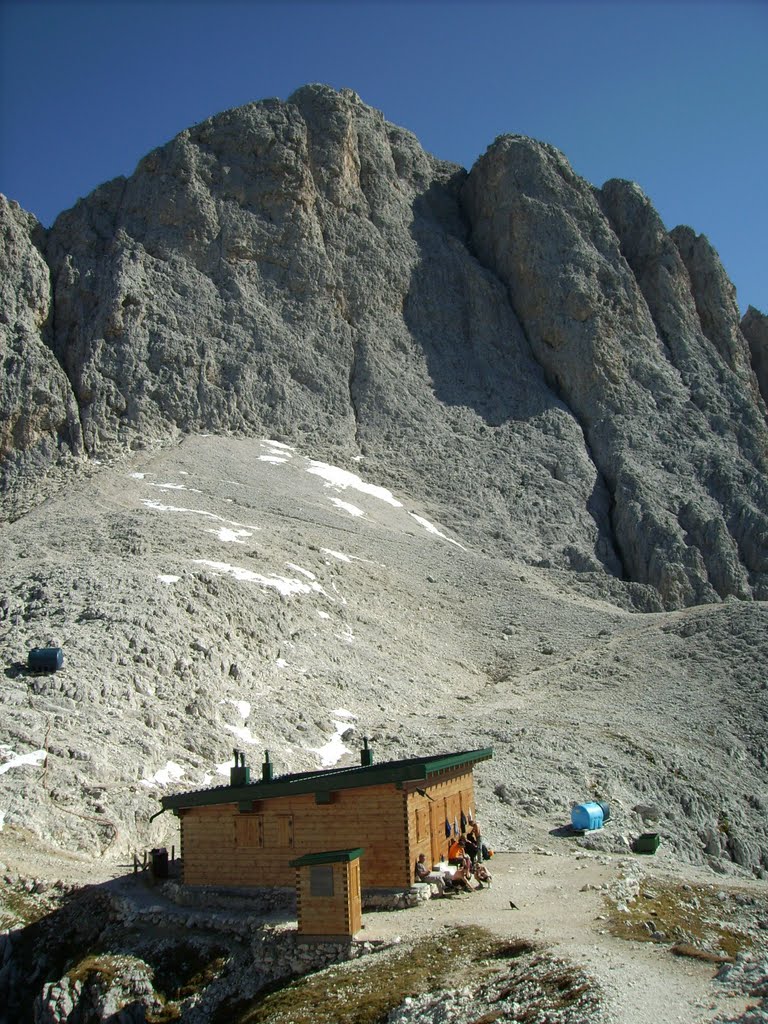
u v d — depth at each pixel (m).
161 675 45.22
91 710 40.62
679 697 54.50
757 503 98.44
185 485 81.62
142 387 95.50
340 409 102.38
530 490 97.19
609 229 118.19
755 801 46.06
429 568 75.06
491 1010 19.20
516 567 84.94
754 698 53.75
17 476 87.75
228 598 54.91
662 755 46.94
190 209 107.19
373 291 111.56
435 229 120.94
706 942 24.61
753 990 18.55
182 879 29.02
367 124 124.19
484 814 39.19
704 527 93.56
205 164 110.25
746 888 30.97
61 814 33.62
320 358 105.19
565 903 26.38
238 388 98.88
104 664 43.97
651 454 101.88
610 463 101.44
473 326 112.81
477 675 60.75
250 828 28.66
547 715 50.75
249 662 50.53
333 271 110.50
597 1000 18.45
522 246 115.94
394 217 118.62
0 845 31.44
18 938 27.81
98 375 94.94
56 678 41.62
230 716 44.59
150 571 55.44
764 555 92.94
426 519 90.12
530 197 117.81
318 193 114.00
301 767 42.12
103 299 100.06
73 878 30.08
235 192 110.00
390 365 107.38
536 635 66.12
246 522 74.25
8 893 29.28
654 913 26.27
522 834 37.91
